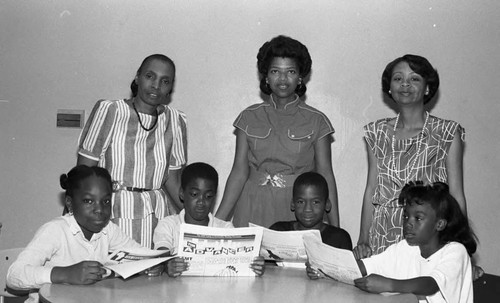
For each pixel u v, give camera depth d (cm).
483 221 439
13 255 275
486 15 435
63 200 454
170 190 334
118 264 244
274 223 318
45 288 223
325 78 445
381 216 309
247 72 448
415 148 306
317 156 335
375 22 441
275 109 336
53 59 453
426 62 305
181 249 251
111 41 451
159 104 320
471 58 437
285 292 231
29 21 454
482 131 438
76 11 452
